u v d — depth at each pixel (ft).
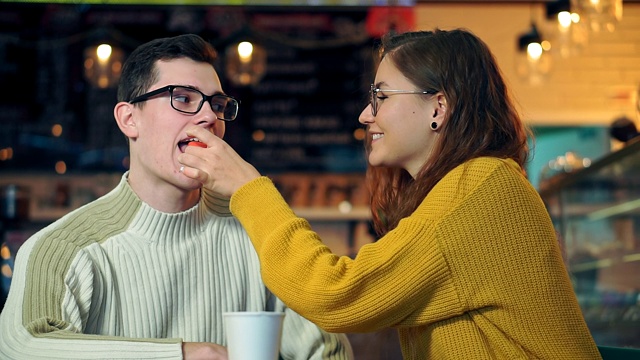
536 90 20.12
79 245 6.42
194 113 6.52
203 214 6.89
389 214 7.01
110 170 19.60
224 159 6.07
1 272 15.72
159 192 6.65
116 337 5.96
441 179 5.96
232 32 19.81
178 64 6.60
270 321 5.11
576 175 12.55
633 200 10.96
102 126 19.70
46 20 19.74
